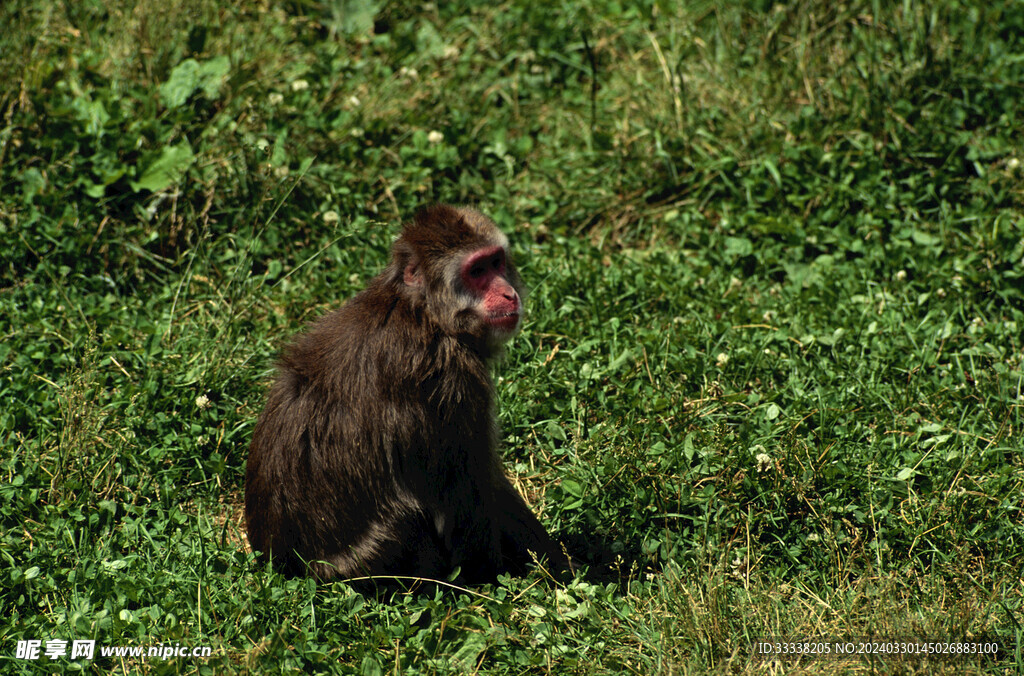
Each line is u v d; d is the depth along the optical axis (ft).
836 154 55.36
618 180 57.36
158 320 49.14
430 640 32.65
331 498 34.76
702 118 58.95
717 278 51.37
